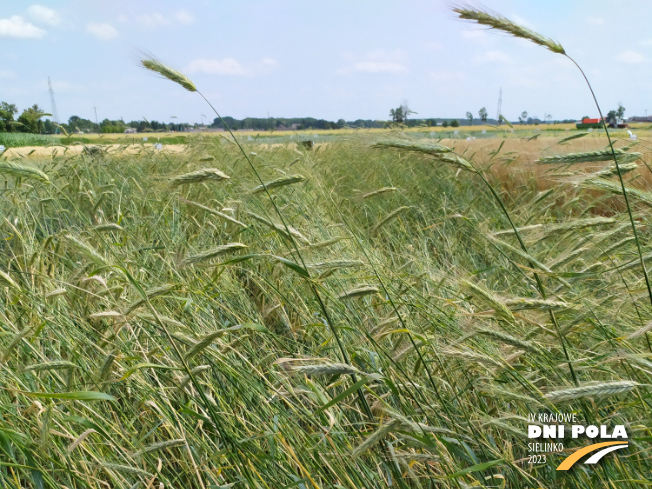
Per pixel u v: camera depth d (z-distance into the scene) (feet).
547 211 14.39
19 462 6.79
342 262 7.90
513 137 30.42
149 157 24.59
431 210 19.25
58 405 7.53
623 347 6.80
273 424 6.79
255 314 10.46
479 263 14.55
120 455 6.55
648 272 7.52
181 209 16.01
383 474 6.43
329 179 20.75
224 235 14.23
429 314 8.16
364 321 9.60
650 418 5.81
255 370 7.55
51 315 8.75
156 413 7.41
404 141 6.98
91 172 20.43
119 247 12.05
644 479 5.45
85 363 7.72
